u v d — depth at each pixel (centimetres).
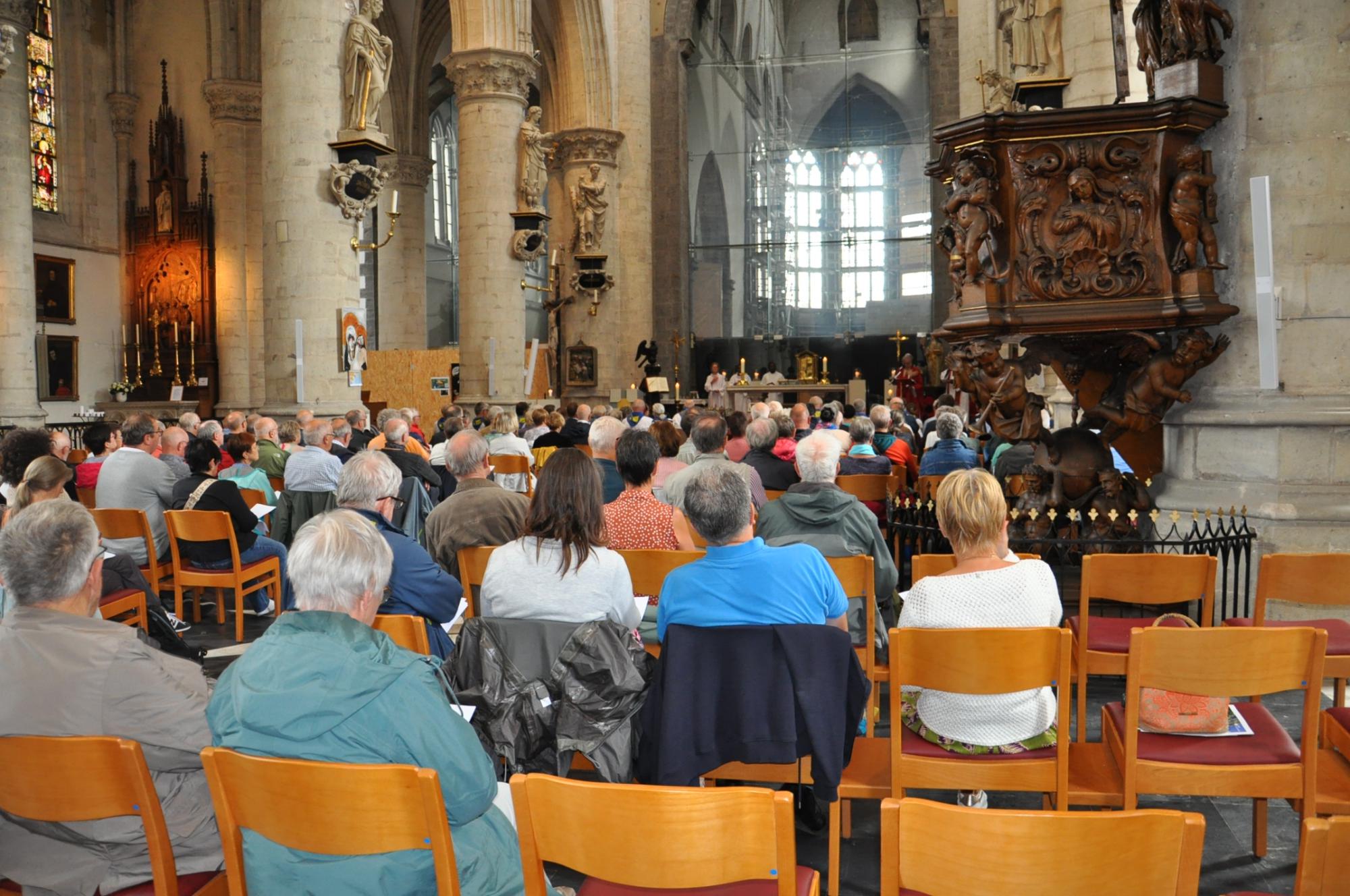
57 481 595
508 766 444
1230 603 800
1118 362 876
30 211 2261
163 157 2816
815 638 394
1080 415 1162
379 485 546
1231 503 805
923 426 1897
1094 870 224
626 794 245
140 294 2870
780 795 238
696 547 718
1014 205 802
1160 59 841
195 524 863
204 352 2795
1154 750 409
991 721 414
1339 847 216
